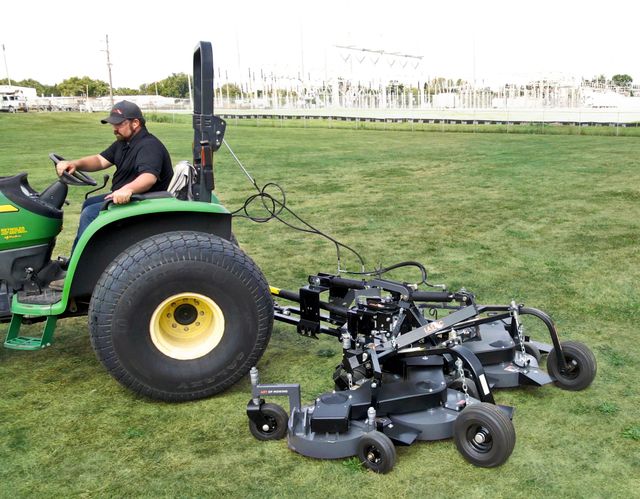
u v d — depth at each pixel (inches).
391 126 1298.0
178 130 1229.1
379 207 382.0
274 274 245.6
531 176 501.7
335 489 112.5
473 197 409.1
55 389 154.3
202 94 154.2
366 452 118.6
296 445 123.4
